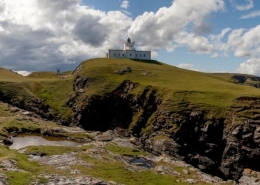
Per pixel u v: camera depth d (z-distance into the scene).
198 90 166.75
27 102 194.25
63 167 67.62
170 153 125.50
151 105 170.25
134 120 171.00
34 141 115.94
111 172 69.12
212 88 175.50
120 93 188.62
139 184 63.94
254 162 118.44
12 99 192.88
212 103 148.50
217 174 127.38
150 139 136.00
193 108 147.75
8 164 63.78
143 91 177.12
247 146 121.88
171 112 150.62
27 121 145.75
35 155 82.56
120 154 92.19
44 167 66.62
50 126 146.25
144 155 95.88
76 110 189.25
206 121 139.50
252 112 134.12
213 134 136.62
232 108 139.38
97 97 186.38
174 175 77.56
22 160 72.12
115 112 184.12
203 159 129.25
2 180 50.38
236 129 127.19
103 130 180.38
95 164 73.69
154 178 70.44
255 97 145.88
